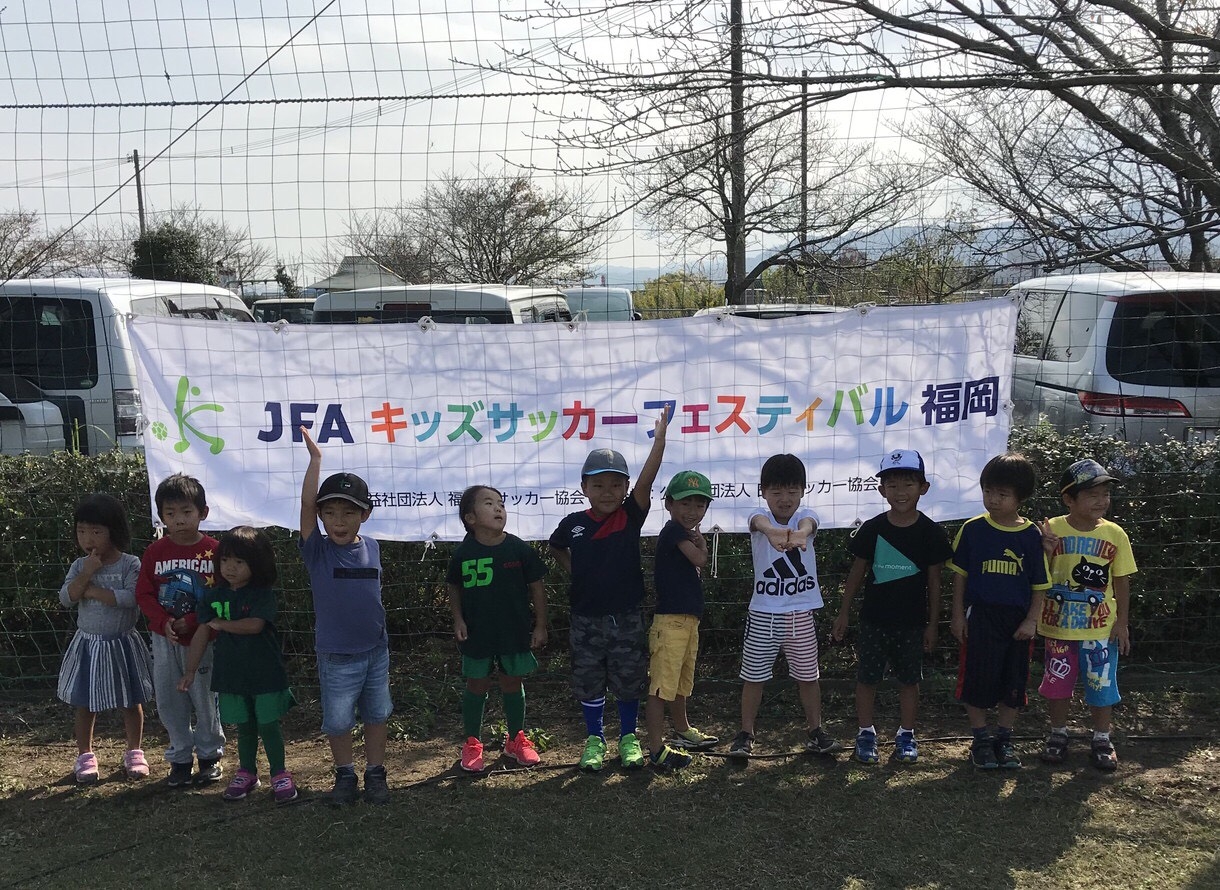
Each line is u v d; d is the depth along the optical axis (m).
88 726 4.00
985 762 3.93
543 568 4.08
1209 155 6.07
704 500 3.97
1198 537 4.95
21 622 5.13
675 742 4.23
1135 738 4.21
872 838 3.41
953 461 4.65
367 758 3.88
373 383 4.54
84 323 7.15
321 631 3.75
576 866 3.27
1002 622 3.88
